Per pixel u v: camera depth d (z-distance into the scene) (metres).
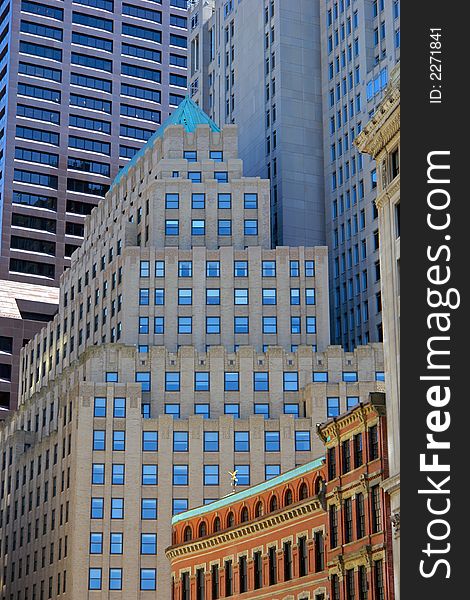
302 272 193.62
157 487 173.12
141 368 182.75
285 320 191.12
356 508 99.31
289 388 181.88
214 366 183.12
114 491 172.62
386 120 81.81
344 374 181.88
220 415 179.62
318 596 105.31
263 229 199.12
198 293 192.62
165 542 170.62
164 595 168.12
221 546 124.19
